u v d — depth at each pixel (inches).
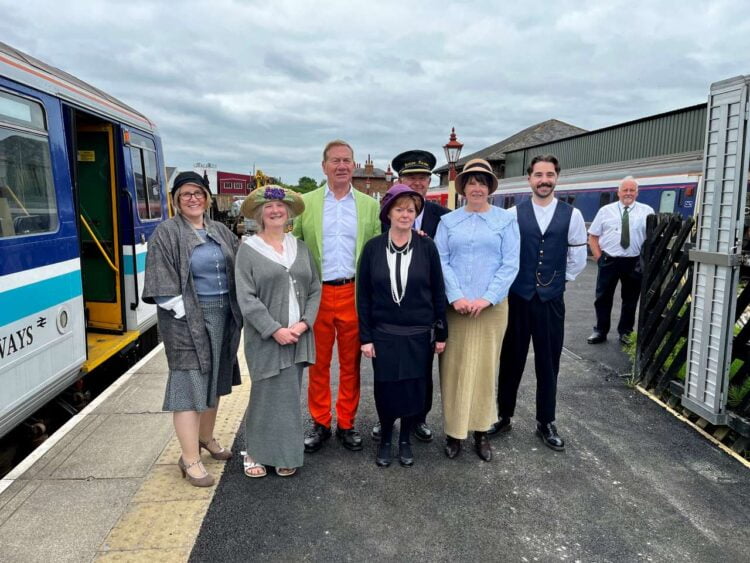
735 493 120.2
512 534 105.7
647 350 183.3
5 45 139.6
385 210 124.2
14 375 129.9
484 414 135.2
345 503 116.0
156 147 254.2
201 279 115.7
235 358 127.8
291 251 123.6
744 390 148.0
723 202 141.8
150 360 210.5
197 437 120.3
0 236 125.8
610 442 144.9
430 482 124.8
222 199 912.3
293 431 123.1
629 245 228.2
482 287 130.0
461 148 515.5
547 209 139.0
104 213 209.3
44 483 121.2
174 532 104.7
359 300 129.0
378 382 126.9
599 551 100.8
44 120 147.3
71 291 157.6
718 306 143.1
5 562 95.3
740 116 134.8
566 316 301.6
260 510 112.7
